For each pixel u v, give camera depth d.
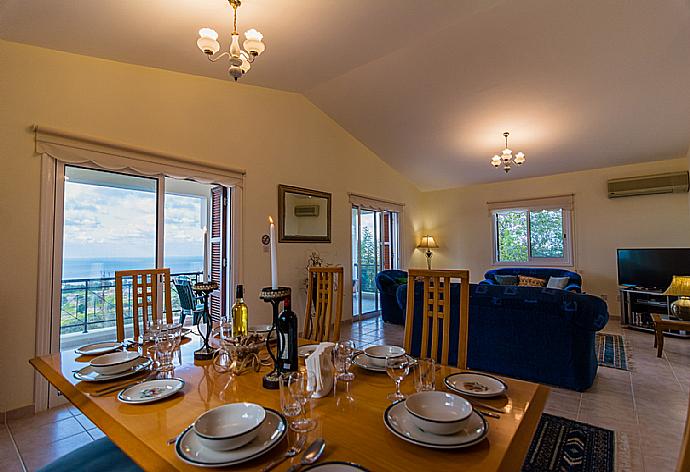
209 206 4.75
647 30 2.93
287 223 4.37
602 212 5.58
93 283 2.98
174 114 3.27
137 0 2.06
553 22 2.94
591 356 2.75
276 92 4.29
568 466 1.83
